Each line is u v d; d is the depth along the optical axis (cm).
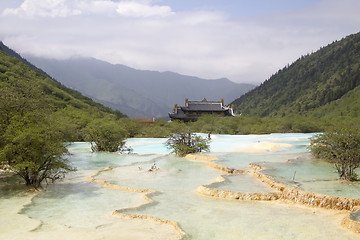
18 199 1437
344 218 1094
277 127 6488
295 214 1202
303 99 15125
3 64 7544
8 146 1561
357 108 10425
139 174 2020
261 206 1310
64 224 1103
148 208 1280
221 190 1478
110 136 3209
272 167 2009
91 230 1043
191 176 1948
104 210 1273
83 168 2281
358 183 1585
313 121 6775
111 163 2498
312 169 1947
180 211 1240
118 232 1025
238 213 1214
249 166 2112
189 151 2873
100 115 6900
